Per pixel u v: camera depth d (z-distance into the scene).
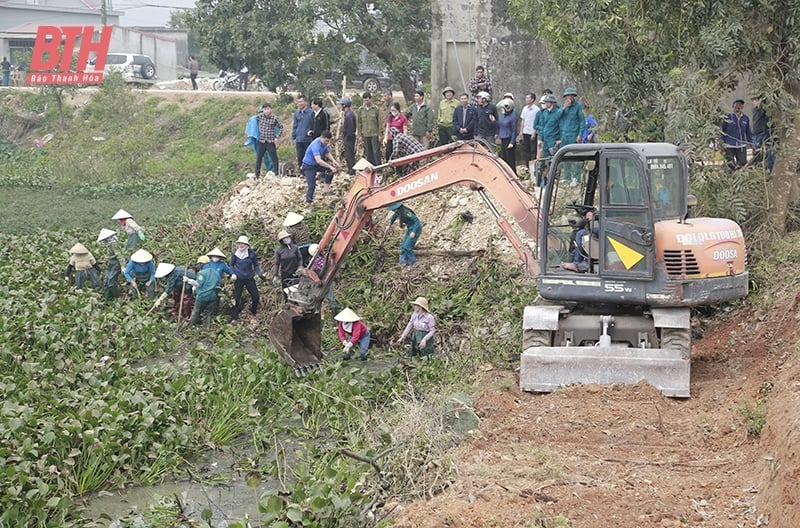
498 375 14.09
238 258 19.03
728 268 13.37
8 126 50.75
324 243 16.36
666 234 13.23
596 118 18.39
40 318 17.48
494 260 18.83
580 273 13.79
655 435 11.64
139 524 10.81
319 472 11.41
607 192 13.37
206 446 13.15
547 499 9.77
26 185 40.66
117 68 55.97
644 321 13.81
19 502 10.61
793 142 16.80
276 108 45.56
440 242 20.25
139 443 12.41
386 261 20.05
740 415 11.61
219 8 37.72
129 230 22.31
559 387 13.04
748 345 14.63
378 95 37.12
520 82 27.59
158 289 20.77
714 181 16.86
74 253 20.59
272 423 13.83
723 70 17.02
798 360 12.12
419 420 11.96
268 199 22.98
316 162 22.14
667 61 17.11
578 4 17.25
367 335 16.98
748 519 9.24
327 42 37.62
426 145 23.30
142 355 17.45
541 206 14.16
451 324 17.33
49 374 14.48
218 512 11.17
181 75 76.00
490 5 27.52
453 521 9.24
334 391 14.34
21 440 11.81
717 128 16.53
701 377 13.82
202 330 18.78
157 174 42.09
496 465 10.80
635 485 10.18
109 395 13.52
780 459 9.38
